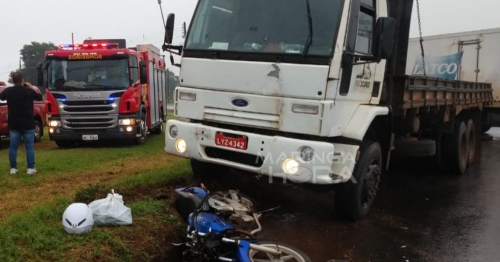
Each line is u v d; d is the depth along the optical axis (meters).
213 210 4.60
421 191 7.75
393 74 6.24
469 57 14.62
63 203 5.26
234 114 5.24
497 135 17.86
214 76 5.36
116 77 11.27
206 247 4.05
